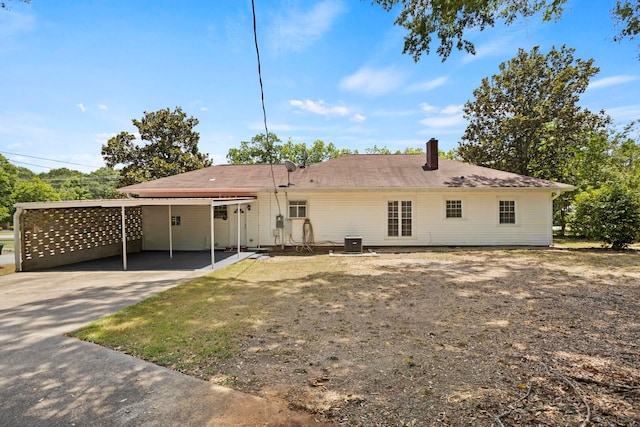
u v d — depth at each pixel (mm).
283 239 13688
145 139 26438
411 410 2469
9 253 16391
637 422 2301
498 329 4309
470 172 14828
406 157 16828
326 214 13758
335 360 3398
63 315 4992
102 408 2537
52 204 9461
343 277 7965
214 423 2332
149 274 8523
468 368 3188
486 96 23562
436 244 13773
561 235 19531
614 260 10125
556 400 2600
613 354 3512
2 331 4281
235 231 13852
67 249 10625
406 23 8312
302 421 2350
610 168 17969
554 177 20328
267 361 3383
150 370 3184
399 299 5898
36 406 2572
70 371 3168
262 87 6859
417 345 3787
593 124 20719
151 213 13906
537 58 22016
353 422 2330
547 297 5941
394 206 13805
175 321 4660
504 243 13797
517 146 22391
